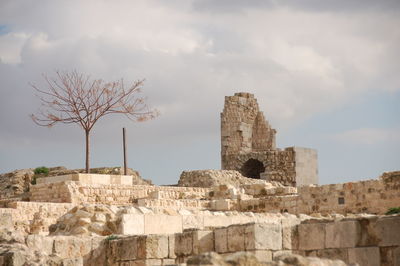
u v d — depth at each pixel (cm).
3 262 2722
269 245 2522
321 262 1939
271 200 4859
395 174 4291
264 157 8531
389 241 2366
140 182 7838
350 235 2430
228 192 5172
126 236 2958
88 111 6266
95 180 5288
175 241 2777
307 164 8481
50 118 6262
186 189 5509
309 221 2594
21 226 4078
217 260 1872
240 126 8969
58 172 8269
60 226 3325
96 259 2967
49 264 2750
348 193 4503
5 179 8162
